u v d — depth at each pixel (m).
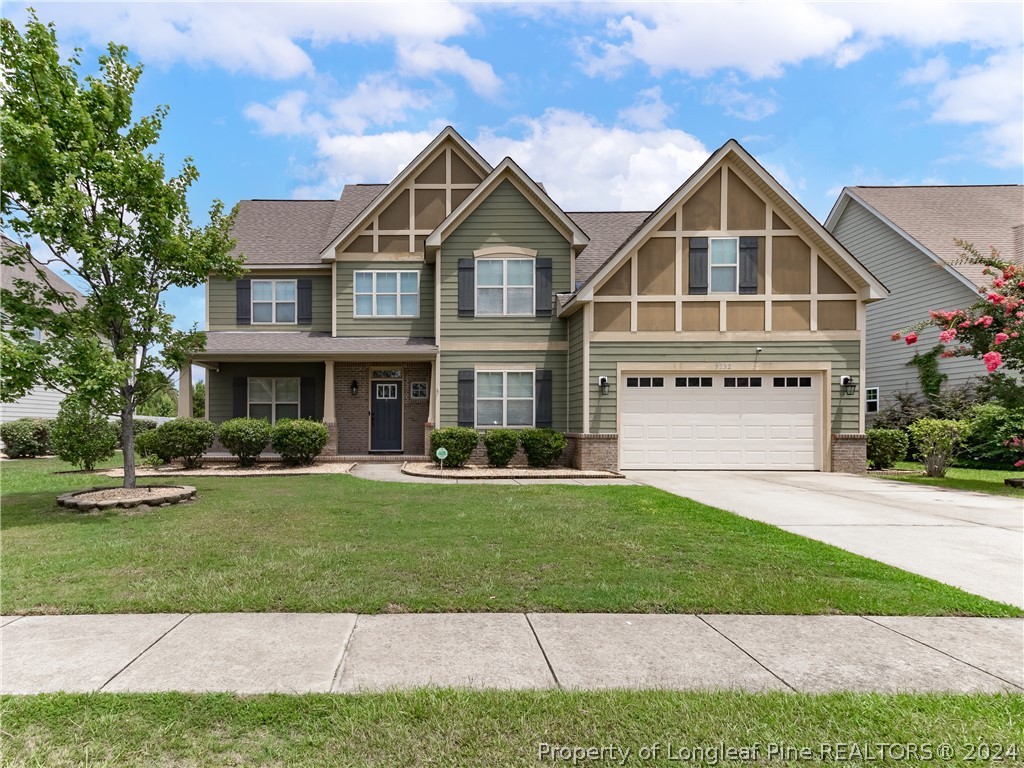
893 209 20.42
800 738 2.69
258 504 8.80
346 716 2.83
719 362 13.98
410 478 12.55
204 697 3.01
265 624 4.05
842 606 4.49
